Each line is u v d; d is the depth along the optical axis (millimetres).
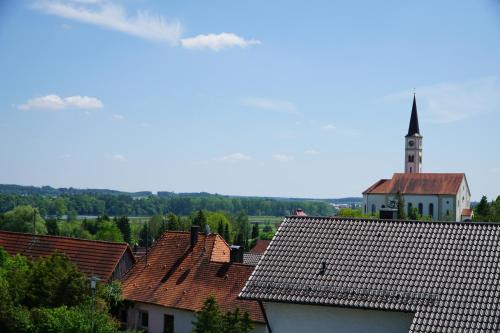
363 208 179125
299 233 33625
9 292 36562
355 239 32375
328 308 29969
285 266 31703
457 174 175750
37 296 37375
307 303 29484
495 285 27719
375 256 30984
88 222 164875
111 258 49438
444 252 30188
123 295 45062
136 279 46656
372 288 29297
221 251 47094
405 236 31797
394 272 29781
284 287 30609
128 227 166000
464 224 31672
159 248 48812
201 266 44844
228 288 41562
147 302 43656
